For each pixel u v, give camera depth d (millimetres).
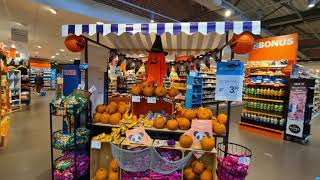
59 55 17734
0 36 8516
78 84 2771
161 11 6285
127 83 9609
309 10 6020
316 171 3410
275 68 5684
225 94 2209
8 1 4730
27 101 9562
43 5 4953
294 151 4410
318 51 12422
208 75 10617
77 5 5438
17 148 3912
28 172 2977
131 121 2496
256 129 5953
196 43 3156
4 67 6934
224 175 2176
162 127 2393
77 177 2463
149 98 2578
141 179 2279
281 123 5359
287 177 3162
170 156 2311
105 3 5809
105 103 3197
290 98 5234
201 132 2318
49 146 4051
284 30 8719
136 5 5723
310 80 5020
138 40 3164
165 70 3320
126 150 2139
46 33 8039
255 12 6723
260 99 5828
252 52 6227
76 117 2506
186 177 2348
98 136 2438
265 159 3877
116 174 2340
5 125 4055
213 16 6777
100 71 3014
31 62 19703
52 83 20547
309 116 5141
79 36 2498
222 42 2984
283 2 5312
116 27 2240
